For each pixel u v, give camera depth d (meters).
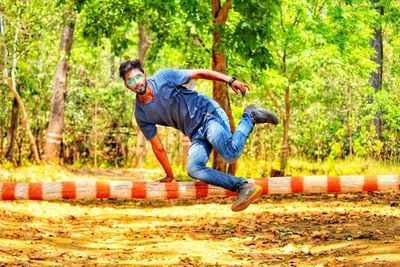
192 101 7.60
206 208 16.52
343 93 28.23
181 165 29.55
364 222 12.44
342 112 29.41
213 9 17.70
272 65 17.34
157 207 17.08
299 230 11.93
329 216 13.90
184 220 14.37
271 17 17.34
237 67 21.17
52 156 26.64
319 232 11.30
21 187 8.23
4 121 28.28
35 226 13.26
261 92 25.64
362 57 23.59
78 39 31.06
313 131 30.22
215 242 11.35
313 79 25.59
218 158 18.62
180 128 7.74
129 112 33.00
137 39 33.88
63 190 8.26
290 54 23.28
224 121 7.61
